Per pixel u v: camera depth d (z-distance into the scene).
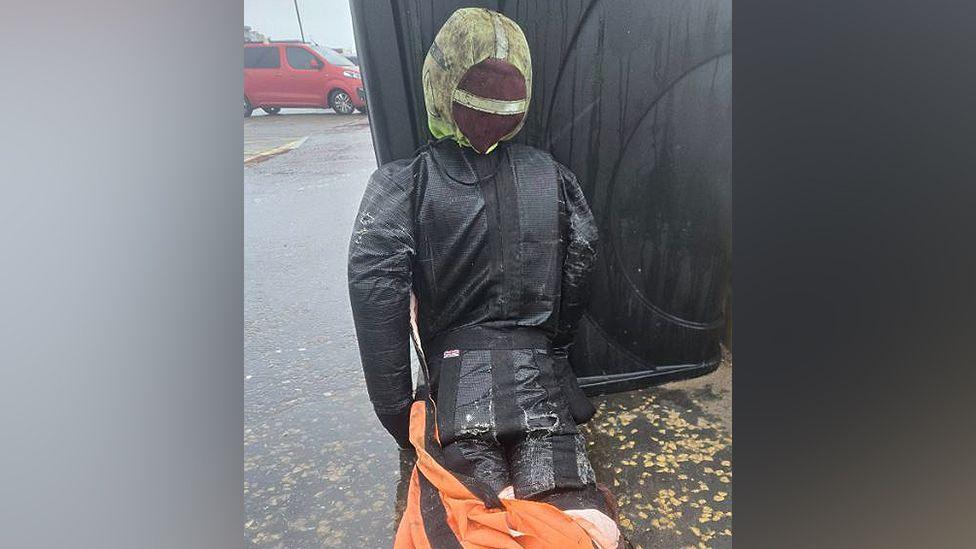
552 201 1.21
